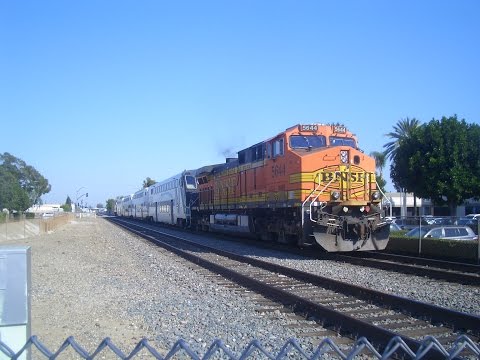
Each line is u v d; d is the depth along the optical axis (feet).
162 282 46.29
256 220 82.23
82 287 43.29
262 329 28.14
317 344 24.91
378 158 231.71
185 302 36.14
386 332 24.40
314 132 65.87
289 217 67.97
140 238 110.11
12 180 213.87
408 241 66.18
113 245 91.15
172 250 77.20
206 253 72.43
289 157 64.08
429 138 141.79
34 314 32.17
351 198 61.00
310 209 59.41
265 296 38.17
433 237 67.15
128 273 52.60
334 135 66.64
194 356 13.19
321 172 60.59
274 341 25.54
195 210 124.77
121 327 28.68
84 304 35.60
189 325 29.27
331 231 59.93
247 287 42.45
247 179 82.38
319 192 60.18
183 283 45.57
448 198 139.85
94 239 108.88
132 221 236.02
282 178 66.33
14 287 14.19
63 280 47.52
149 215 201.46
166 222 162.40
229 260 63.16
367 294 35.53
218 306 34.63
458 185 135.85
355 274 48.16
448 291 38.68
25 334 14.21
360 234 60.13
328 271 50.44
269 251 72.69
